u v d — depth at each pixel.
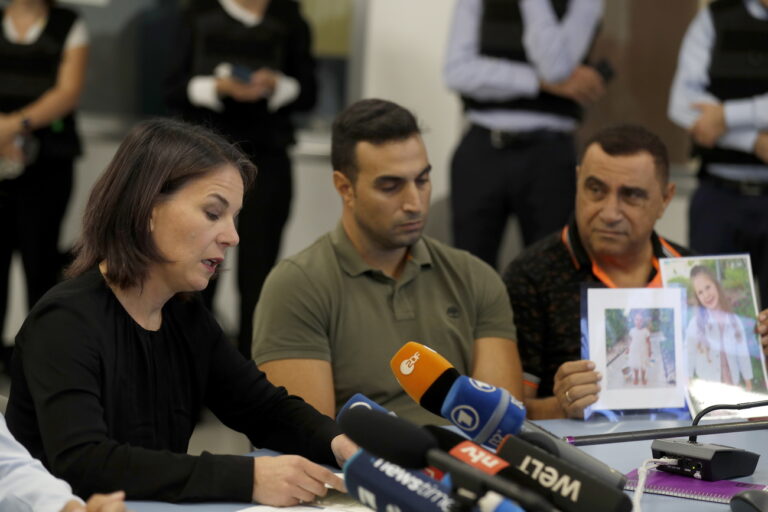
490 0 5.21
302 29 5.50
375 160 2.71
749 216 4.86
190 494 1.91
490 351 2.90
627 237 2.97
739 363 2.71
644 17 6.21
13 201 5.44
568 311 3.07
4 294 5.61
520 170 5.23
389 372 2.76
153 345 2.17
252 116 5.29
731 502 1.84
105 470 1.92
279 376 2.70
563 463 1.57
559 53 5.11
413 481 1.50
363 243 2.81
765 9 4.88
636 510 1.79
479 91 5.23
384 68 6.43
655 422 2.62
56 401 1.97
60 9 5.53
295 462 1.96
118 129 6.25
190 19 5.40
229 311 6.23
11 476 1.78
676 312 2.70
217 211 2.08
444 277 2.89
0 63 5.43
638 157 2.93
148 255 2.07
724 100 4.90
